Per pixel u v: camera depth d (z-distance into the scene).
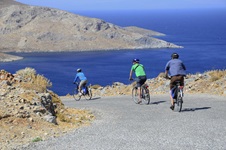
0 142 7.18
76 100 21.41
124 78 183.38
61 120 10.27
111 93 23.47
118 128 9.13
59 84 164.75
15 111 9.01
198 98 16.20
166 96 18.70
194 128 8.75
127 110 13.26
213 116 10.66
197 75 22.58
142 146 7.01
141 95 15.30
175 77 12.02
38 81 13.56
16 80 12.42
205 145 7.02
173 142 7.31
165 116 11.09
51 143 7.30
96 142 7.40
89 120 11.12
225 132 8.19
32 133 8.12
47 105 10.58
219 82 19.30
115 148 6.87
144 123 9.85
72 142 7.41
